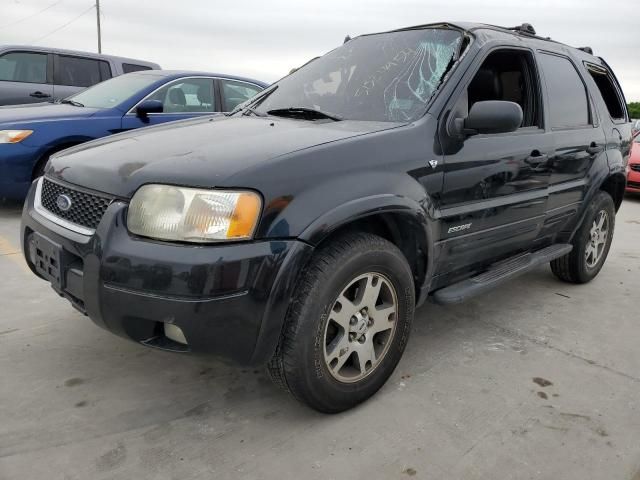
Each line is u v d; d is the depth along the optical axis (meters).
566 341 3.12
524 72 3.25
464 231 2.71
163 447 2.05
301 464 1.98
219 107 6.45
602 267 4.68
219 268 1.82
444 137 2.55
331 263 2.08
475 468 1.99
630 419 2.34
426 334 3.14
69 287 2.12
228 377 2.58
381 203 2.17
